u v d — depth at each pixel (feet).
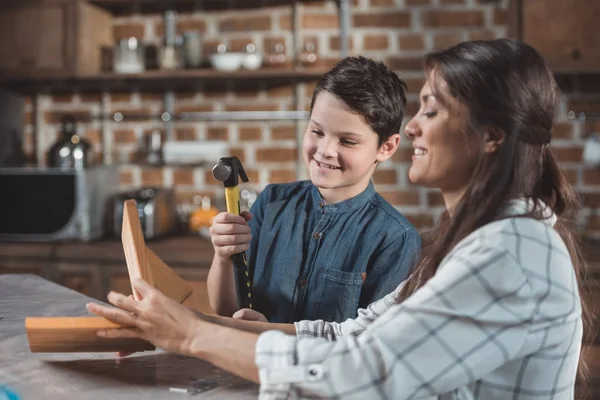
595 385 7.64
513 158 2.72
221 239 4.03
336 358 2.58
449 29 9.71
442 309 2.53
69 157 9.59
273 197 5.01
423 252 3.24
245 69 9.48
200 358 2.93
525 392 2.68
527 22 8.80
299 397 2.61
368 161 4.25
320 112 4.17
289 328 3.57
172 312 2.89
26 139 10.64
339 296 4.46
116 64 9.77
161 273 3.72
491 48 2.78
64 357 3.26
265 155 10.22
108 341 3.08
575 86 9.63
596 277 7.86
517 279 2.53
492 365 2.53
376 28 9.82
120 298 2.92
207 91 10.31
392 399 2.52
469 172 2.82
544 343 2.61
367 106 4.10
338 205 4.61
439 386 2.53
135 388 2.86
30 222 9.21
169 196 9.93
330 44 9.88
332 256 4.55
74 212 9.12
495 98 2.70
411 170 2.93
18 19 9.70
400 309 2.62
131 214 3.46
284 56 9.68
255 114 10.15
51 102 10.61
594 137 9.36
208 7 10.14
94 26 9.93
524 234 2.62
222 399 2.77
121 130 10.52
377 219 4.56
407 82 9.78
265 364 2.68
